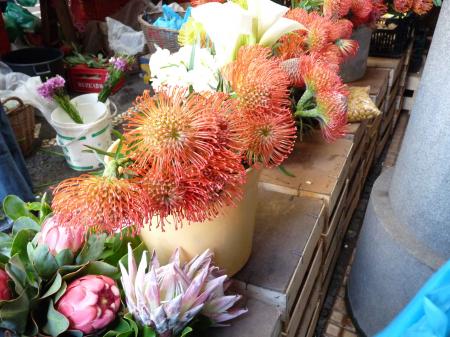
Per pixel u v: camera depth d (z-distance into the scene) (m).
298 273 0.86
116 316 0.63
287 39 0.98
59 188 0.52
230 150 0.54
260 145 0.64
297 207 1.01
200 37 0.88
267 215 0.99
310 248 0.95
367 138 1.77
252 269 0.83
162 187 0.51
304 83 0.90
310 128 1.11
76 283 0.61
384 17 2.04
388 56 2.16
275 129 0.64
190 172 0.50
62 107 1.79
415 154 1.02
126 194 0.49
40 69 2.48
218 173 0.52
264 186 1.09
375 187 1.27
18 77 2.25
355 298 1.37
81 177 0.51
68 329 0.59
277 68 0.67
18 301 0.58
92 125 1.77
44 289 0.63
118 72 2.02
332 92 0.83
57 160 2.00
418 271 1.05
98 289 0.60
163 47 2.01
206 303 0.68
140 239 0.79
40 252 0.62
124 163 0.52
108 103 2.05
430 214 1.01
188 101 0.52
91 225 0.51
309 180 1.10
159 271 0.63
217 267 0.70
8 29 2.94
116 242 0.73
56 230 0.65
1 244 0.72
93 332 0.61
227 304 0.70
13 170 1.50
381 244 1.15
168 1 3.25
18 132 1.94
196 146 0.49
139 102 0.53
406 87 2.90
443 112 0.91
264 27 0.84
